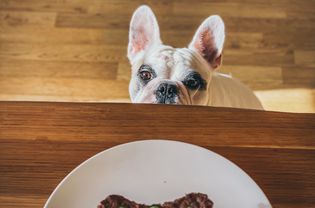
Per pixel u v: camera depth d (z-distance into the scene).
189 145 0.49
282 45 1.22
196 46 0.84
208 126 0.53
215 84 0.84
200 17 1.26
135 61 0.83
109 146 0.51
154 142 0.49
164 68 0.80
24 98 1.09
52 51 1.18
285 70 1.17
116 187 0.47
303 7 1.30
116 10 1.27
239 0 1.31
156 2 1.29
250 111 0.54
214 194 0.47
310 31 1.25
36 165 0.49
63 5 1.28
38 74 1.14
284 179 0.49
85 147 0.50
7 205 0.46
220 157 0.49
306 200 0.47
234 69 1.16
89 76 1.14
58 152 0.50
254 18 1.27
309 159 0.50
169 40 1.21
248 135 0.52
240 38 1.23
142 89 0.79
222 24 0.80
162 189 0.47
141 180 0.47
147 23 0.82
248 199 0.46
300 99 1.12
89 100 1.09
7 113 0.53
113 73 1.14
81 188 0.46
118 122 0.53
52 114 0.53
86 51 1.18
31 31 1.22
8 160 0.49
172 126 0.52
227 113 0.54
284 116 0.54
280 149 0.51
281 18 1.28
